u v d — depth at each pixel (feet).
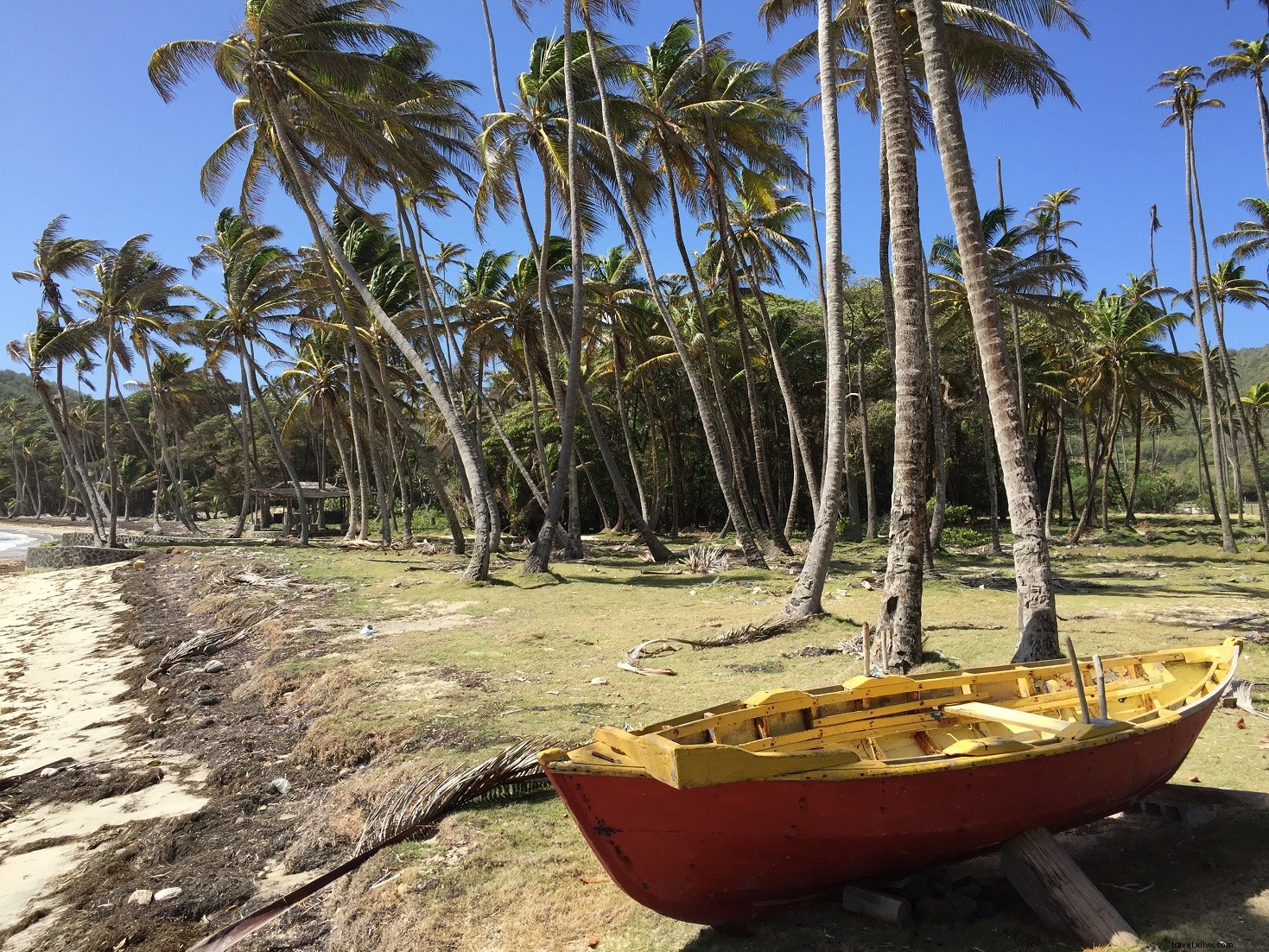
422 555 100.68
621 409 108.88
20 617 80.33
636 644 42.19
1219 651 23.18
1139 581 70.28
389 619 53.52
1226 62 84.33
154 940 19.88
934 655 35.73
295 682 38.58
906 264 35.22
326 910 20.31
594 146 75.00
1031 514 29.27
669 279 125.90
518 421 134.41
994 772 15.61
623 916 17.38
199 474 262.06
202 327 119.65
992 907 15.87
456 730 28.55
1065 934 14.94
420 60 84.74
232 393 228.63
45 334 116.06
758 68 75.82
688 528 165.89
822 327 126.11
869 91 66.59
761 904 16.12
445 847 21.22
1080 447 259.39
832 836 15.20
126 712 42.19
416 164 76.13
